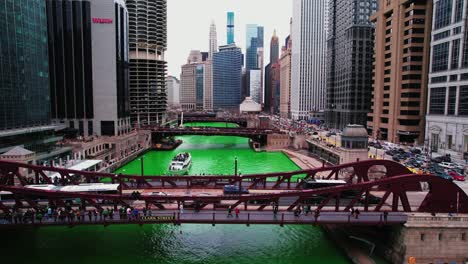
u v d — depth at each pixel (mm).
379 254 52812
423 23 141250
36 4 110062
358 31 194500
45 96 115938
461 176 84188
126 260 51625
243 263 51094
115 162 119562
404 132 144750
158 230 62562
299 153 149375
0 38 91875
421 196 66875
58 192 50406
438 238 48500
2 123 92812
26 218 49156
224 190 65250
